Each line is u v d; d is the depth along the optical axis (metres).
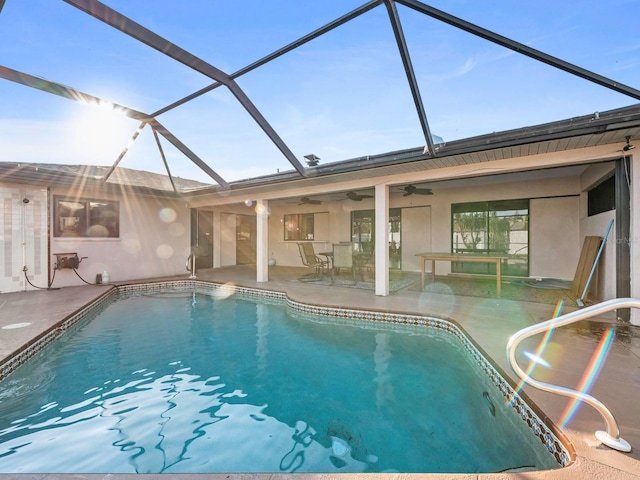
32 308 5.37
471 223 9.16
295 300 6.16
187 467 2.17
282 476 1.52
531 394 2.40
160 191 8.77
